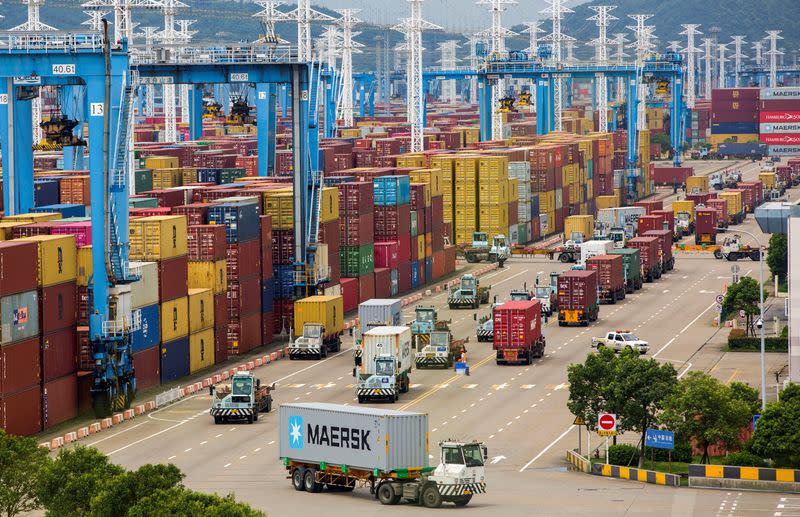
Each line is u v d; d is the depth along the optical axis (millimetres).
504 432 116562
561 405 127500
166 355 139625
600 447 111812
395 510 89312
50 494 83562
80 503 81625
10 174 149500
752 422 107625
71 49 129875
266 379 142000
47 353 120438
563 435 115812
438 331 156375
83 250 129625
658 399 104750
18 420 115375
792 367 117750
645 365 107000
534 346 152000
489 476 101750
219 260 151875
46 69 130750
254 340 161375
